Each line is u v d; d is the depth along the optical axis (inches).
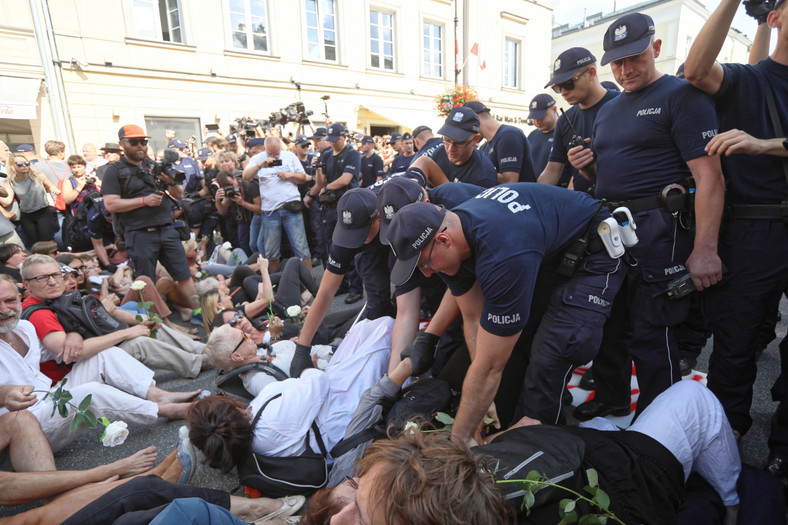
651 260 79.0
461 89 282.4
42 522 67.6
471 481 30.6
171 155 159.5
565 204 72.0
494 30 673.0
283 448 77.1
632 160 79.8
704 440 63.7
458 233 60.9
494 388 64.7
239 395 100.2
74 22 361.1
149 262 161.5
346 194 95.7
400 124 584.1
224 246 229.6
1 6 331.9
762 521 61.4
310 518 47.8
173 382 129.0
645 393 83.7
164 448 99.3
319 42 502.3
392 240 60.6
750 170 74.5
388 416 78.3
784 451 71.6
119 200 151.7
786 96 73.2
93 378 106.7
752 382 81.1
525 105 746.8
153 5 395.2
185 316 176.9
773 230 73.5
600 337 74.7
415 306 95.3
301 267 167.3
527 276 59.1
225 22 431.2
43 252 157.6
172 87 411.8
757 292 76.2
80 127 374.9
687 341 105.6
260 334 125.4
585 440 57.7
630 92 81.7
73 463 95.8
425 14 585.9
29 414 82.7
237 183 222.5
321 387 83.2
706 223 73.7
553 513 48.6
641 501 53.2
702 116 73.0
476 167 119.6
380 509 30.5
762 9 88.1
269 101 469.1
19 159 214.7
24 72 346.0
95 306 115.8
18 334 98.4
